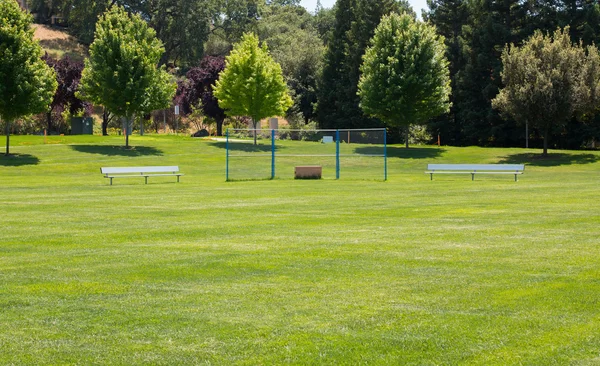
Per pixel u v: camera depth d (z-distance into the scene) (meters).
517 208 18.22
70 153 45.47
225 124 79.44
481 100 66.38
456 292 8.84
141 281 9.69
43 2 110.81
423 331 7.25
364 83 56.75
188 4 99.94
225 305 8.37
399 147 56.12
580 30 61.88
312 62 86.19
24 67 42.41
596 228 14.28
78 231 14.50
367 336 7.11
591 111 50.00
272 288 9.19
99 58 47.84
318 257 11.31
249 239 13.29
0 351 6.79
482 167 33.47
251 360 6.48
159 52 50.00
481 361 6.37
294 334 7.21
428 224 15.21
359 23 73.50
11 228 14.97
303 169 35.25
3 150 45.47
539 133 64.50
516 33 64.44
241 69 55.19
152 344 6.95
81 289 9.25
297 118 79.12
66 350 6.80
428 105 55.41
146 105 47.88
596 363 6.26
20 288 9.31
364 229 14.52
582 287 8.95
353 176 36.94
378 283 9.41
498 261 10.80
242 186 28.55
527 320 7.56
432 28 56.03
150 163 43.19
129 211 18.27
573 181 30.28
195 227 15.01
